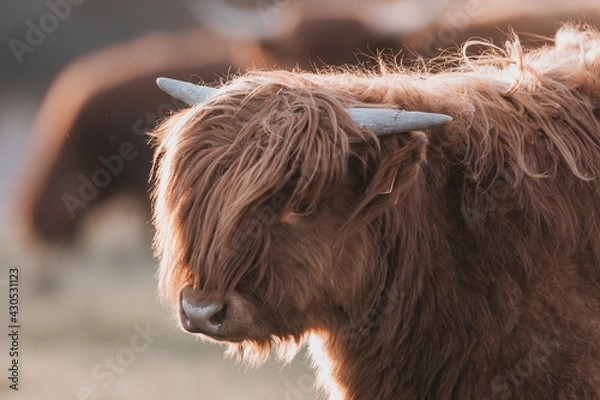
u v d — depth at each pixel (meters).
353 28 23.80
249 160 8.03
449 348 8.73
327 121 8.15
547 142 8.92
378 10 24.77
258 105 8.30
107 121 27.25
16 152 45.22
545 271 8.58
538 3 23.12
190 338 18.86
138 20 48.69
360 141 8.12
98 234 27.59
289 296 8.33
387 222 8.69
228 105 8.31
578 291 8.62
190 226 8.16
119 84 27.61
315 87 8.47
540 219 8.60
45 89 47.88
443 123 7.99
